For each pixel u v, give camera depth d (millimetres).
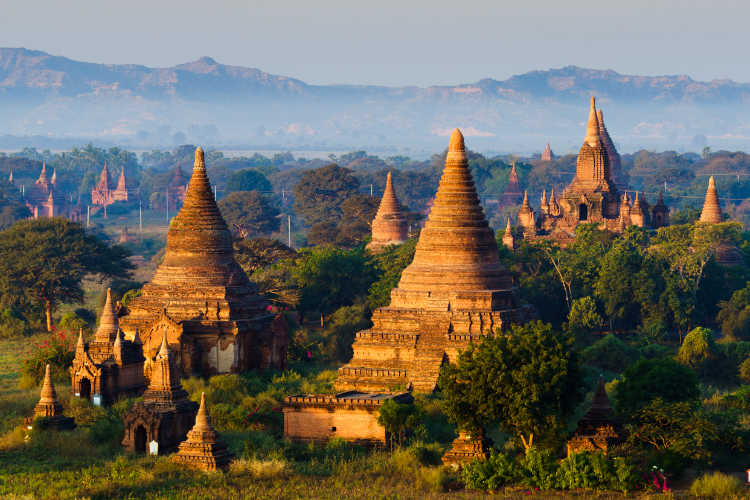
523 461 84125
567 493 80625
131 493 81625
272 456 92562
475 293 125750
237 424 107688
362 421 98562
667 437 87562
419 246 131250
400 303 129125
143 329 136250
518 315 126812
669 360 104312
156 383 100875
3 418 111125
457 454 90438
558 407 88312
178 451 97125
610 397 118500
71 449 96688
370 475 87938
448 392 90562
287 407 100375
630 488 79625
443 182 131625
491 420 89688
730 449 91875
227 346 135875
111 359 122938
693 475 86688
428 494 80625
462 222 129625
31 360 135000
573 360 91000
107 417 111438
